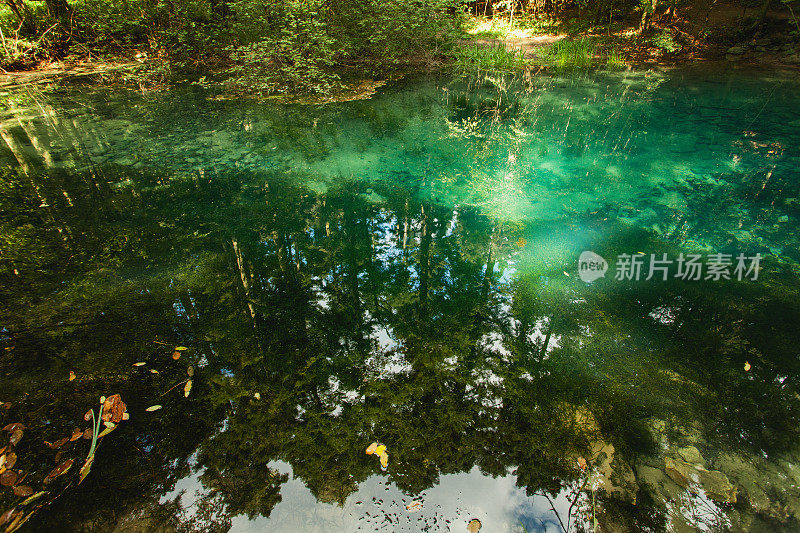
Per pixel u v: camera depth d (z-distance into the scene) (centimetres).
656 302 283
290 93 705
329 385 228
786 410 211
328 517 170
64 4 876
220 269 317
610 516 169
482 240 353
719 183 423
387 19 800
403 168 471
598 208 392
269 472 187
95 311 278
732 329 260
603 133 542
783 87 658
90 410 213
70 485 181
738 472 184
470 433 203
